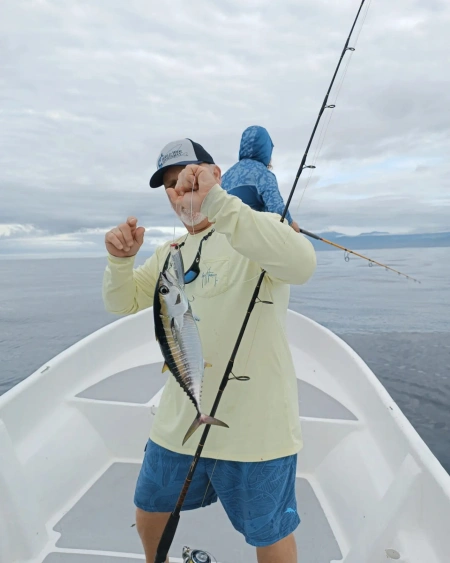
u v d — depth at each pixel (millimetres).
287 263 1225
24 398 2432
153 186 1670
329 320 13852
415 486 1797
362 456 2383
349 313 15562
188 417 1461
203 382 1439
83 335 12625
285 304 1518
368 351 9344
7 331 13320
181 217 1494
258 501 1361
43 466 2281
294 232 1271
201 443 1338
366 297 21469
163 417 1563
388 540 1703
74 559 1888
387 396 2586
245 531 1413
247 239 1194
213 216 1224
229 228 1201
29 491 1960
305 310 16500
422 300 19844
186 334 1284
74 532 2072
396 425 2252
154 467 1541
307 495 2393
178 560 1913
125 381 3219
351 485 2252
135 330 3957
